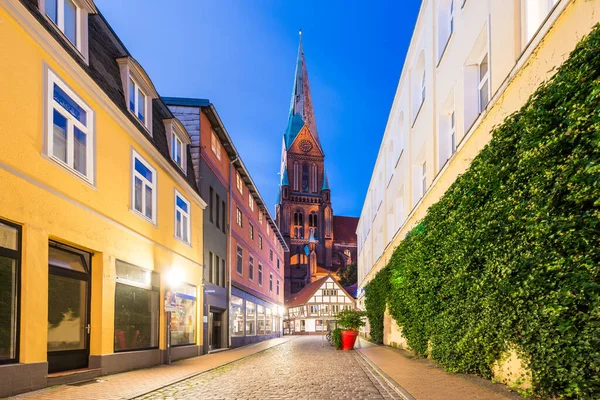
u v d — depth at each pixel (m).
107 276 11.59
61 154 9.90
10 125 8.10
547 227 5.55
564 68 5.67
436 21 14.48
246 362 16.05
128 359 12.53
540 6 8.40
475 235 8.30
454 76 12.45
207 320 20.73
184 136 18.86
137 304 13.67
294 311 78.38
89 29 12.62
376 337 27.30
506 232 6.92
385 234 27.08
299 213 112.62
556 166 5.54
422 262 12.73
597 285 4.73
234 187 27.94
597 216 4.85
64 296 10.23
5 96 8.01
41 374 8.62
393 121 23.47
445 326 10.73
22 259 8.37
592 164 4.80
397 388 8.23
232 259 26.73
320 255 111.81
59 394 8.20
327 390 8.94
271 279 44.72
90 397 7.95
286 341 36.28
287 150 114.94
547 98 5.92
